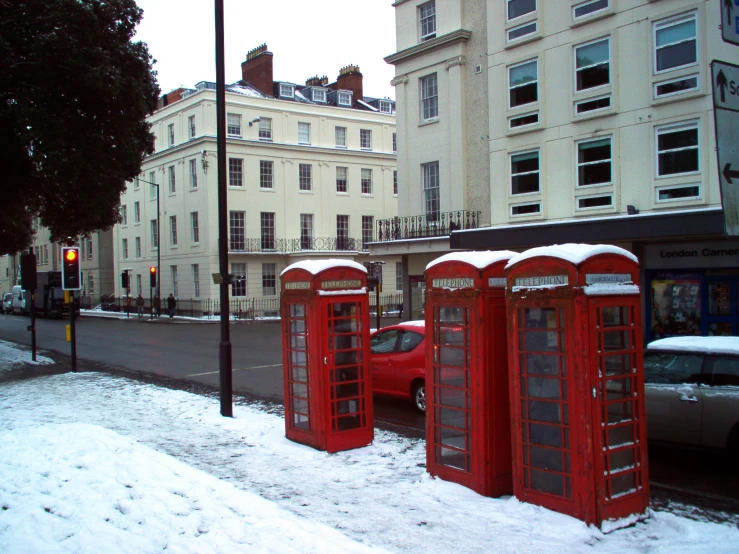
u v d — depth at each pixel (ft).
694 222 48.16
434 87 76.02
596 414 17.03
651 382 26.40
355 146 152.97
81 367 57.82
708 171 50.98
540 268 18.20
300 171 145.38
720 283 51.98
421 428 31.71
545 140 62.03
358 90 165.37
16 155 54.70
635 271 18.48
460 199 71.77
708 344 25.98
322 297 26.12
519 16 64.18
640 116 55.01
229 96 136.26
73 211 55.47
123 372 54.39
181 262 144.46
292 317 27.86
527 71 63.93
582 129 59.11
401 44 79.36
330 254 143.64
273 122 141.90
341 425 26.37
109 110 54.29
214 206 135.23
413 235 76.79
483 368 19.93
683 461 25.91
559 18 60.59
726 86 13.21
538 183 63.16
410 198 78.74
